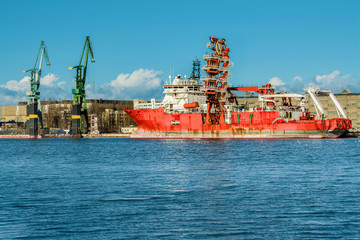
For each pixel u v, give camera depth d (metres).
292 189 67.62
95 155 145.75
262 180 77.19
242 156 127.00
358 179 78.00
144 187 70.75
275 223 48.38
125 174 88.38
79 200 60.62
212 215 51.84
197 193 64.88
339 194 63.16
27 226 47.81
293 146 168.25
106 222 49.22
